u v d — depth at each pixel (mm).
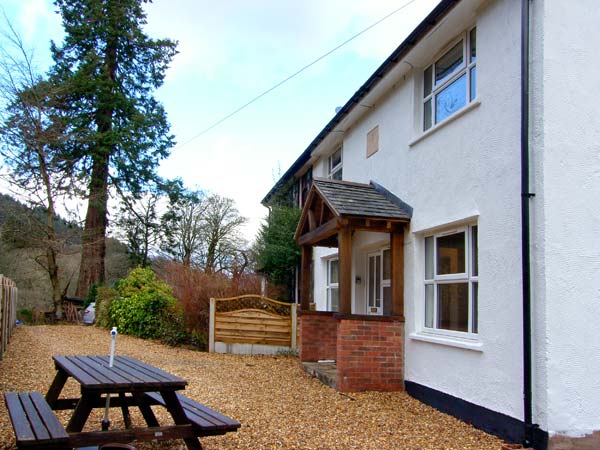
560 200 5434
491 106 6348
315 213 10008
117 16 23297
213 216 28875
